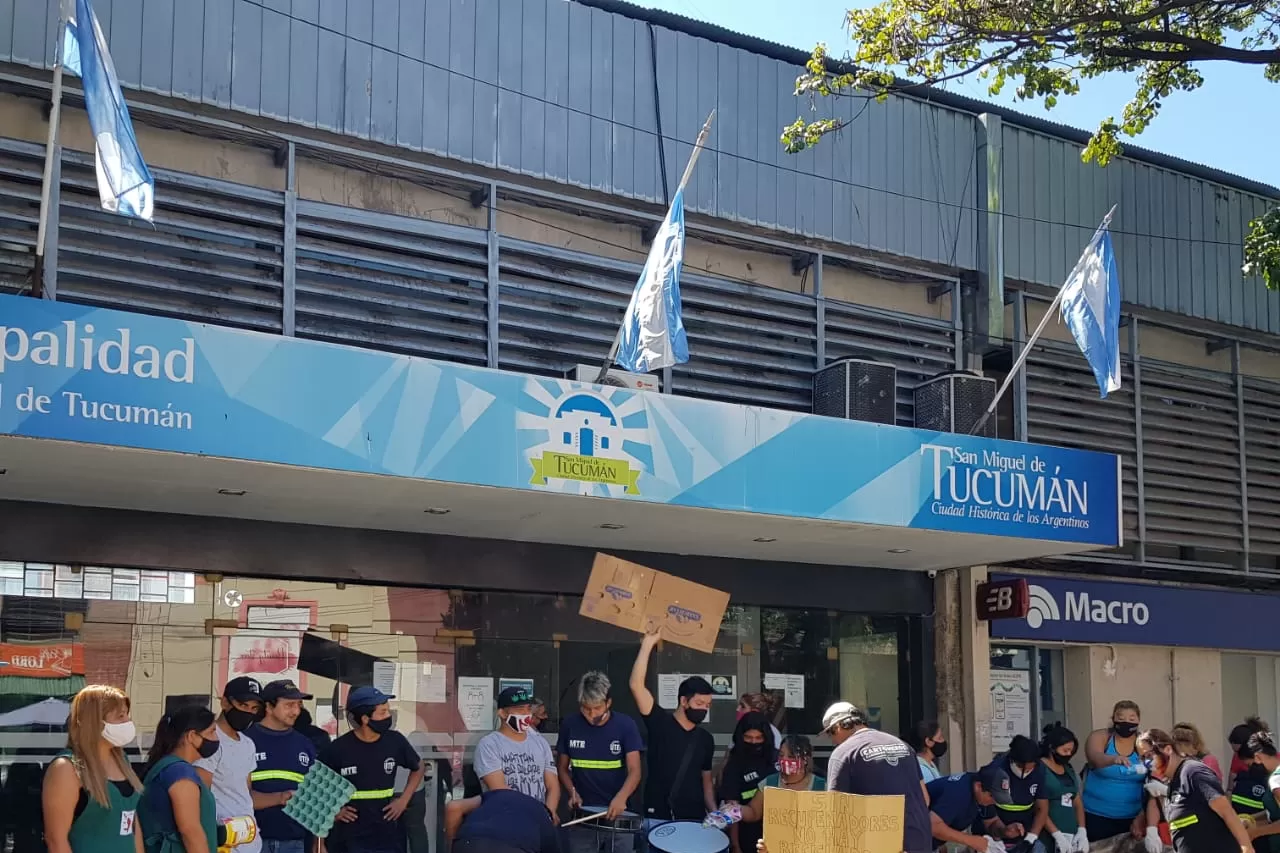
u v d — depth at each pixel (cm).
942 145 1299
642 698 912
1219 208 1473
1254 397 1480
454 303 1040
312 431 764
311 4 989
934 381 1193
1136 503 1358
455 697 1005
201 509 898
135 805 583
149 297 914
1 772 843
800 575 1168
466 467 814
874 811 676
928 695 1228
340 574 962
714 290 1158
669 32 1158
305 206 975
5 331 680
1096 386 1361
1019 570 1272
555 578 1048
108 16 911
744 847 871
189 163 948
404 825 877
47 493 837
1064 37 1134
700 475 898
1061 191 1355
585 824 848
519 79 1077
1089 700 1299
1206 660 1395
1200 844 884
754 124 1189
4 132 879
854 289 1248
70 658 872
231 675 923
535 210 1090
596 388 870
